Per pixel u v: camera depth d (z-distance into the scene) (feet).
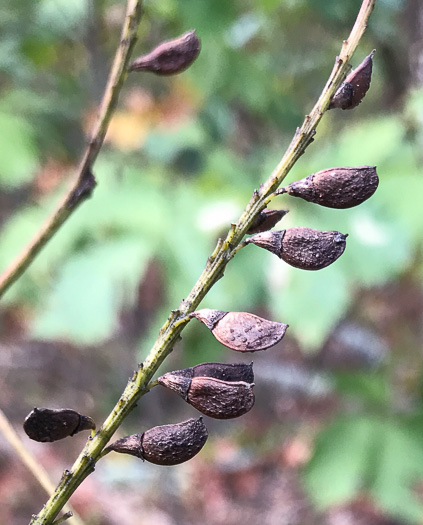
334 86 0.28
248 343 0.27
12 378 1.56
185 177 0.91
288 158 0.29
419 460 0.91
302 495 1.32
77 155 1.06
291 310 0.69
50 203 0.82
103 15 1.00
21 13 0.94
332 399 1.41
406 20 0.98
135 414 1.43
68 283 0.71
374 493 0.89
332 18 0.92
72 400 1.52
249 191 0.79
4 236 0.81
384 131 0.80
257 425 1.51
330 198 0.28
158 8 0.83
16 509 1.26
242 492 1.36
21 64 1.02
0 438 1.37
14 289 0.79
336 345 1.41
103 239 0.74
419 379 1.08
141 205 0.75
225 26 0.81
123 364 1.43
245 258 0.72
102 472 1.36
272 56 1.12
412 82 0.98
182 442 0.28
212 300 0.71
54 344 1.54
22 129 0.87
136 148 0.98
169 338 0.28
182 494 1.34
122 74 0.32
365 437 0.92
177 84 1.05
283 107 0.98
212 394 0.27
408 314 1.40
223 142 1.05
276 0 0.93
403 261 0.72
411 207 0.74
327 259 0.28
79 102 1.09
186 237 0.73
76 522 0.39
